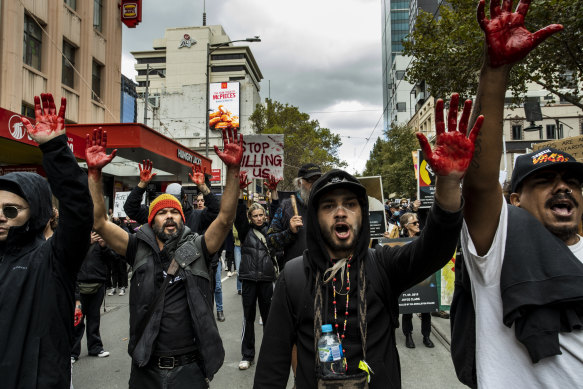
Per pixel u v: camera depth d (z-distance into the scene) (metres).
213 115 57.81
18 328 1.92
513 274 1.57
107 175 15.95
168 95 58.66
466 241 1.72
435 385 4.13
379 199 7.29
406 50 11.48
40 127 1.97
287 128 37.38
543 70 9.82
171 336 2.70
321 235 1.83
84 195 2.01
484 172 1.60
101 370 4.65
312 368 1.69
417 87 57.22
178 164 15.81
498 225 1.64
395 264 1.75
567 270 1.52
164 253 2.86
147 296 2.76
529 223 1.65
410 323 5.42
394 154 42.25
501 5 1.55
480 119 1.48
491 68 1.57
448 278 5.32
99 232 2.84
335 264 1.76
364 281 1.73
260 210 4.95
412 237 5.65
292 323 1.83
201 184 4.71
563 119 36.34
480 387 1.64
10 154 10.19
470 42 9.87
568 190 1.71
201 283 2.84
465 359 1.82
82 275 4.94
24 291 1.99
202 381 2.73
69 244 2.01
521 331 1.54
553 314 1.50
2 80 12.23
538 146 6.54
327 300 1.73
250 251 4.74
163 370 2.66
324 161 38.72
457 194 1.51
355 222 1.79
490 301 1.67
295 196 4.21
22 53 12.91
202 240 2.92
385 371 1.64
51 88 14.24
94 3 17.06
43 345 1.94
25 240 2.10
